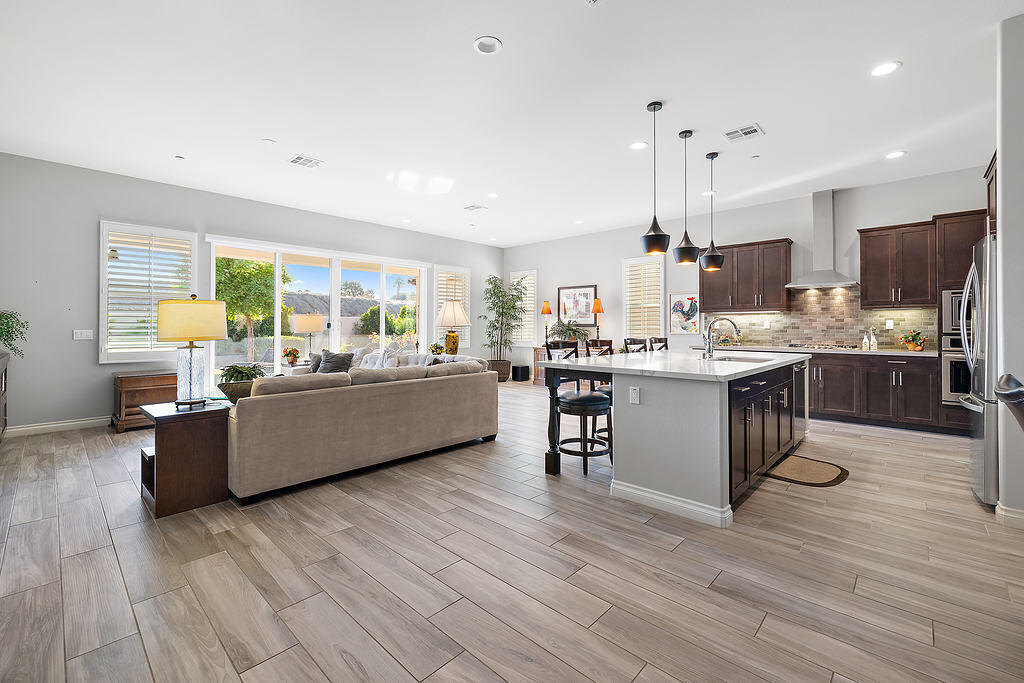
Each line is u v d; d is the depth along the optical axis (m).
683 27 2.57
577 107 3.50
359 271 7.30
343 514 2.73
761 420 3.17
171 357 5.36
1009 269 2.54
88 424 4.88
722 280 6.35
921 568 2.11
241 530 2.52
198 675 1.48
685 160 4.61
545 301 8.93
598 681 1.45
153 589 1.96
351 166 4.77
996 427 2.70
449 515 2.71
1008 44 2.51
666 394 2.77
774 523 2.60
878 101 3.42
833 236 5.66
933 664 1.51
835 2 2.36
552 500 2.94
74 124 3.79
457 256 8.74
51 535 2.46
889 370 4.93
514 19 2.49
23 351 4.55
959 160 4.64
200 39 2.67
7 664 1.52
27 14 2.43
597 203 6.21
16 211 4.49
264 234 6.18
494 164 4.72
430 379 3.89
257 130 3.90
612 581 2.02
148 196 5.24
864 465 3.64
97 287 4.93
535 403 6.58
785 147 4.28
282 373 6.33
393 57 2.85
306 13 2.44
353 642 1.63
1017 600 1.86
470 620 1.76
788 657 1.55
